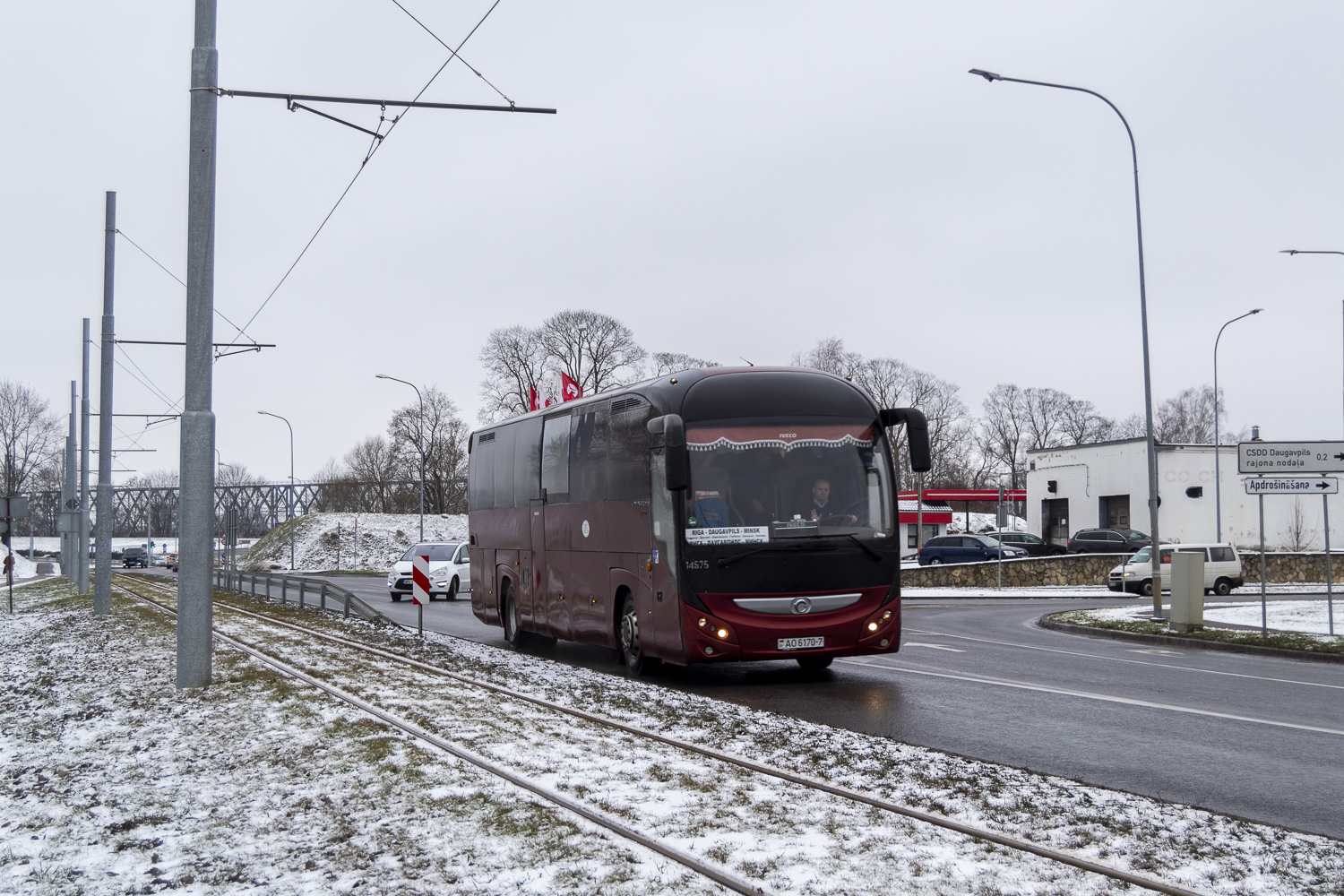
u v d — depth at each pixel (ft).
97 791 26.43
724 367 47.06
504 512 66.85
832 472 44.75
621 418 49.98
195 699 40.09
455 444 306.35
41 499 346.74
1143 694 42.65
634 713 36.68
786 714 37.47
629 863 19.47
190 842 21.43
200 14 42.93
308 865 19.71
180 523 43.37
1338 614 87.86
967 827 21.61
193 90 42.91
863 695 42.22
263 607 99.91
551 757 28.96
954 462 311.06
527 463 63.00
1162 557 132.05
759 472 44.11
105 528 96.22
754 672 50.67
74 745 33.19
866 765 27.76
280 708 37.40
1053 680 47.14
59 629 83.20
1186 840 20.77
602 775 26.68
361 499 362.94
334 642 63.57
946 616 97.30
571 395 72.64
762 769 27.30
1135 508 181.88
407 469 310.86
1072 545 177.78
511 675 47.85
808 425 45.01
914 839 20.92
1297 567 152.76
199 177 42.86
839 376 47.19
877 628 44.27
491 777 26.53
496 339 269.23
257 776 27.32
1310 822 22.95
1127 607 102.32
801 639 43.37
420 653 57.77
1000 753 30.37
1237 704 39.73
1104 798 24.12
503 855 19.98
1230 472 179.42
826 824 21.89
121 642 65.57
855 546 44.27
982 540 179.93
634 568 47.88
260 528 421.18
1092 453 192.34
